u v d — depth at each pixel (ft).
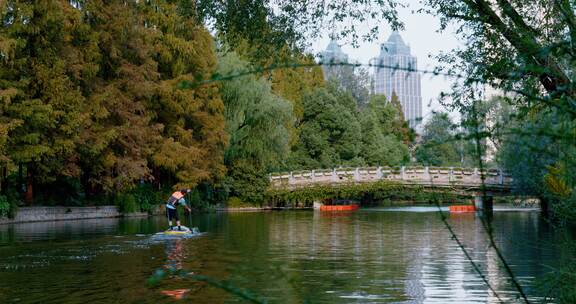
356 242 55.62
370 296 27.66
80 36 92.38
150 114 111.24
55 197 99.04
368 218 103.35
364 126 211.61
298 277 33.27
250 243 54.13
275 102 137.08
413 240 57.47
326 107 191.01
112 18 101.45
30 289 29.17
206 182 132.46
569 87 11.66
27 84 78.13
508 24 23.39
